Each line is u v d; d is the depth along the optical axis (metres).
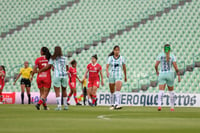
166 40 115.38
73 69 82.19
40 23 127.69
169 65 54.97
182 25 116.94
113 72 59.81
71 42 121.94
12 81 116.44
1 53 124.50
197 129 24.22
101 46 118.75
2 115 38.41
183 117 37.62
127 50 115.88
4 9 131.88
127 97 82.38
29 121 30.02
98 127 24.88
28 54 123.19
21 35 126.69
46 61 54.38
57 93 52.72
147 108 65.25
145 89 106.50
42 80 53.03
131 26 120.06
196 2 119.31
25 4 131.38
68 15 127.06
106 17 123.88
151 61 112.31
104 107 67.31
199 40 113.81
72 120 31.30
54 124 27.16
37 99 90.94
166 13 119.75
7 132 21.25
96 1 127.19
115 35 119.75
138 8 122.62
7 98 93.75
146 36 117.19
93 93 74.44
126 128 24.30
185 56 110.88
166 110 57.25
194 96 79.69
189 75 106.06
